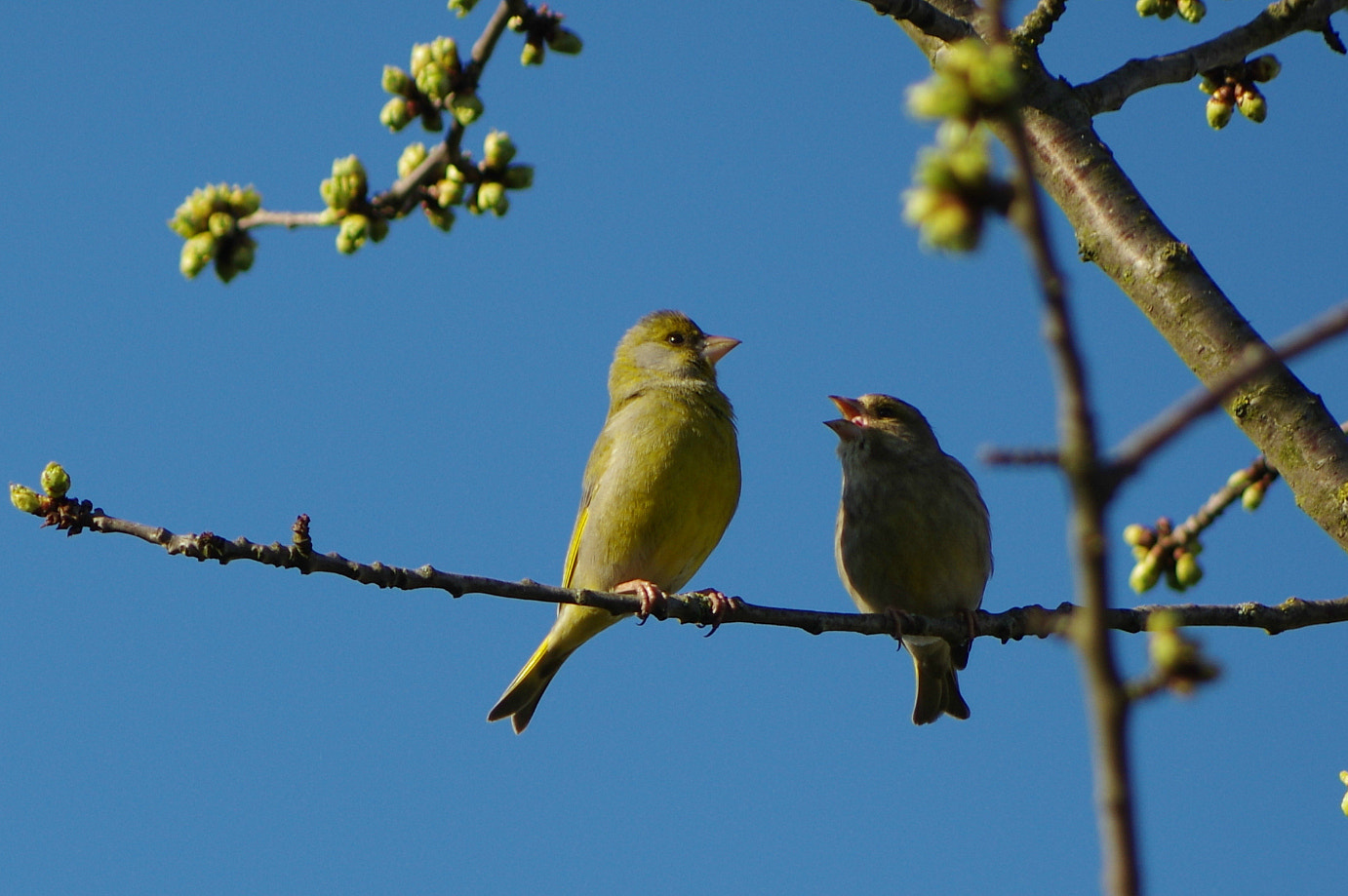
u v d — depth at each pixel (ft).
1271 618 34.01
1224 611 34.12
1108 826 11.10
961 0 39.58
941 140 11.12
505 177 27.40
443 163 27.20
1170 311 34.65
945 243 10.71
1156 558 38.75
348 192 26.53
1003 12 11.66
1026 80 37.40
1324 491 32.24
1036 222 10.79
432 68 26.71
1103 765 11.19
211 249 25.79
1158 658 12.07
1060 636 12.62
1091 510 11.12
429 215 27.35
